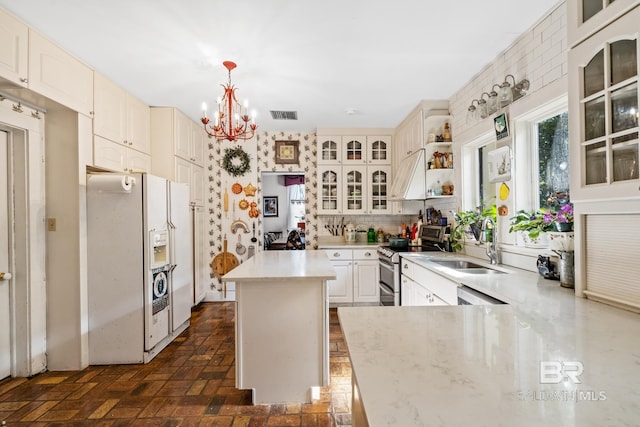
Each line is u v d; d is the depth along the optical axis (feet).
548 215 5.97
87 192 8.66
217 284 15.40
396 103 11.77
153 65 8.73
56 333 8.35
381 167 15.05
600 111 4.46
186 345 9.98
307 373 6.84
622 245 4.22
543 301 4.63
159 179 9.51
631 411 1.97
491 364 2.61
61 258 8.36
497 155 8.54
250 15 6.59
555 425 1.84
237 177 15.58
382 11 6.52
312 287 6.86
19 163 7.82
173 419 6.31
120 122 10.15
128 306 8.74
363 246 13.98
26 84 6.85
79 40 7.49
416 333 3.31
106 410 6.60
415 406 2.02
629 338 3.20
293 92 10.68
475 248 9.93
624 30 3.98
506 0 6.25
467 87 10.07
